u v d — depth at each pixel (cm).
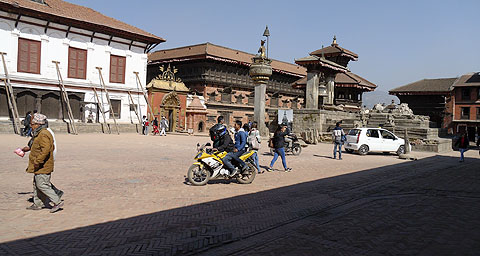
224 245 504
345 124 3002
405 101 6256
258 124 2608
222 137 951
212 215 649
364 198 843
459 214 704
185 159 1468
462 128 5606
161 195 798
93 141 2203
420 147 2436
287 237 545
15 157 1333
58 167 1133
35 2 2923
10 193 761
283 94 5972
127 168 1172
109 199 742
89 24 3094
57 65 2948
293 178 1100
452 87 5641
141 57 3584
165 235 530
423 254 486
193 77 4831
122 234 528
